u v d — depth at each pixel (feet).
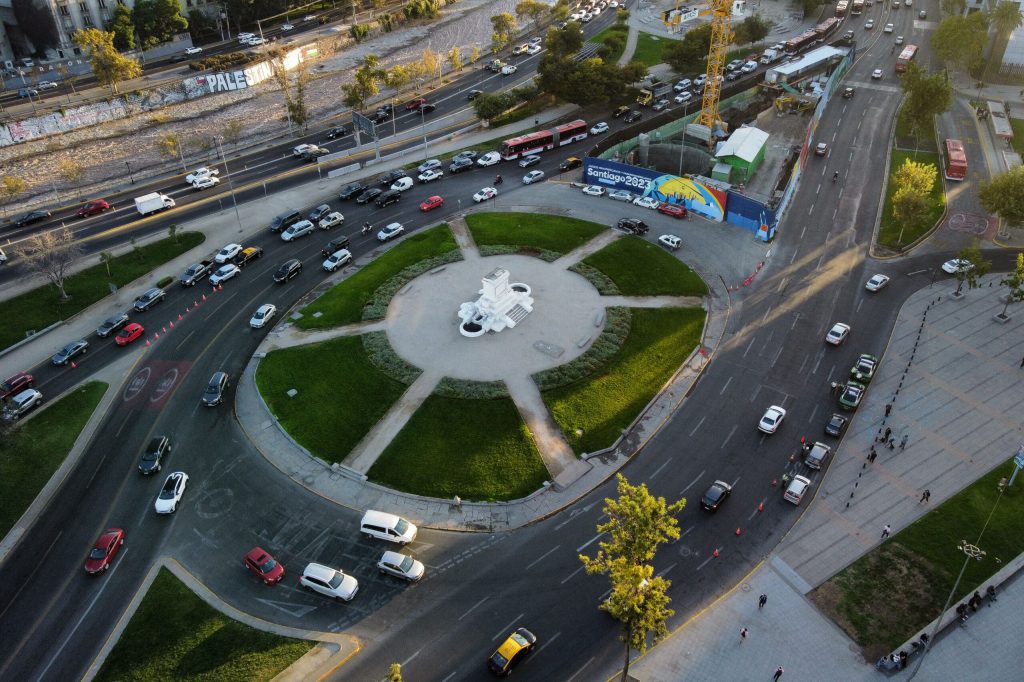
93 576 224.33
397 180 452.35
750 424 274.57
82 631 208.85
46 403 295.28
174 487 248.73
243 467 262.26
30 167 466.70
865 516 237.86
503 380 293.23
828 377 295.48
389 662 198.59
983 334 316.60
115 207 440.45
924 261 366.43
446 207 431.84
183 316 345.31
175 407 290.97
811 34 651.25
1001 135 479.41
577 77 526.16
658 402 286.66
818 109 502.38
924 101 455.63
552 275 360.48
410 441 267.80
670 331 321.73
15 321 342.44
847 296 342.64
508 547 230.89
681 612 210.18
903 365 300.61
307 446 268.82
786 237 390.21
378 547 231.50
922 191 379.55
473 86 612.70
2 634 208.85
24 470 263.29
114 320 335.67
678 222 409.28
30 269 347.36
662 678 194.08
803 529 234.17
